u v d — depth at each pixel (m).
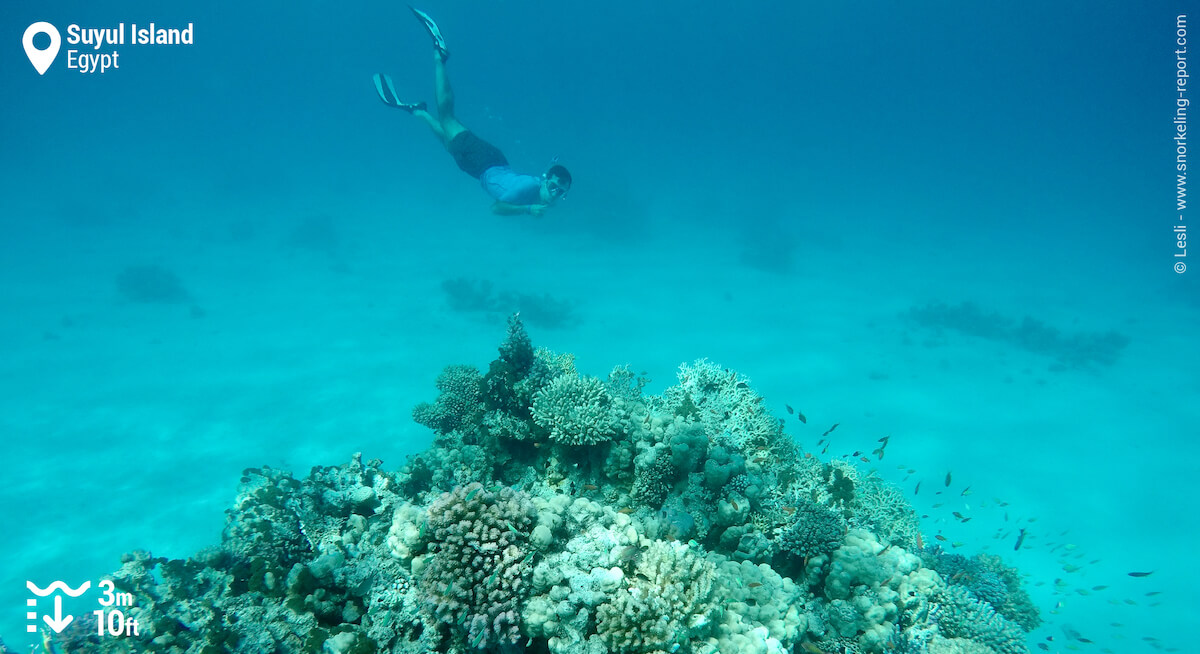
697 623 3.90
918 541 6.65
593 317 26.48
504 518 4.15
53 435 15.43
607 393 6.54
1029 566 12.13
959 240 57.88
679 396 7.34
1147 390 22.03
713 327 25.73
